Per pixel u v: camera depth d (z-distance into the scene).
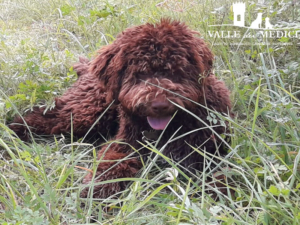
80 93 1.04
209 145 0.84
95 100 1.01
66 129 1.01
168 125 0.84
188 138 0.84
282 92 0.98
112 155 0.85
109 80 0.86
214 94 0.87
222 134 0.82
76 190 0.78
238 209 0.65
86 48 1.36
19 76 1.10
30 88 1.04
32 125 1.02
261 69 1.01
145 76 0.79
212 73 0.89
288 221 0.63
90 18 1.37
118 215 0.68
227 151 0.84
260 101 0.99
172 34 0.80
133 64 0.79
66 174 0.71
